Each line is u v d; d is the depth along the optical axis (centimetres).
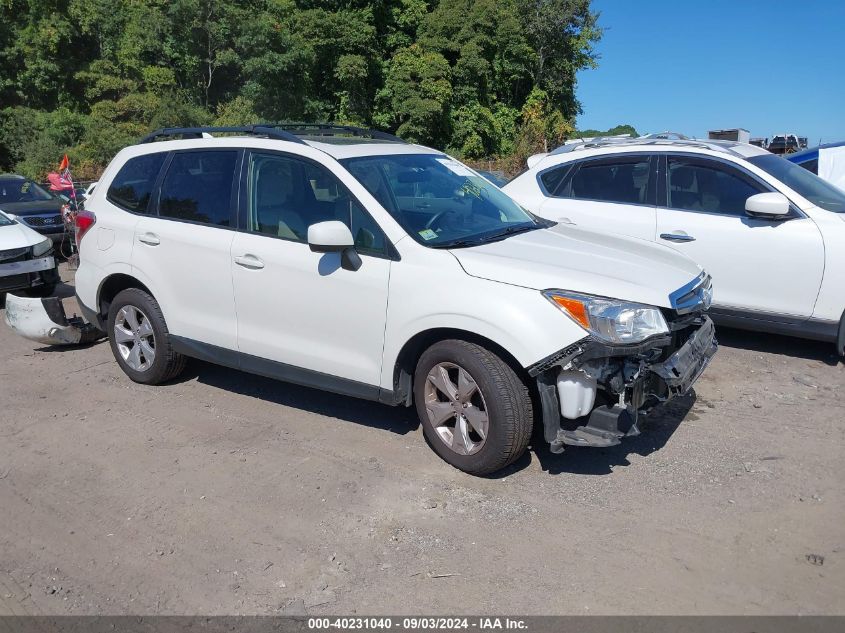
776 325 598
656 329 388
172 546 363
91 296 591
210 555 355
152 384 577
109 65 3766
